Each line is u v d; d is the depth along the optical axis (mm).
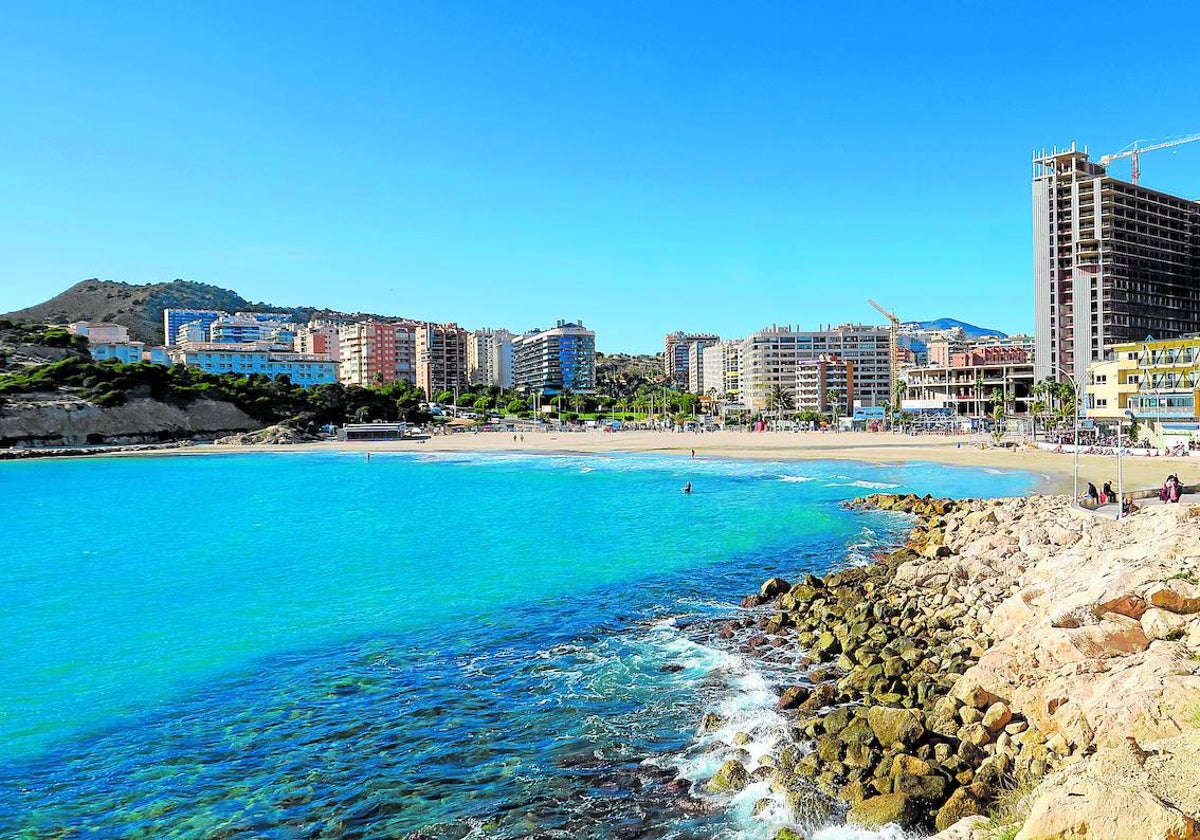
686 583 34531
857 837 13891
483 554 41781
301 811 16078
